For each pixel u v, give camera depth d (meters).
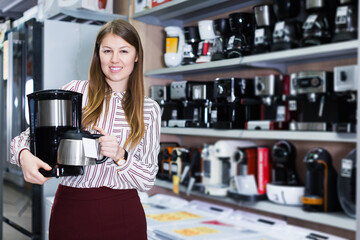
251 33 2.01
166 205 2.52
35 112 1.22
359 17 1.51
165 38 2.62
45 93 1.21
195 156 2.56
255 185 2.25
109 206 1.37
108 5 2.44
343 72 1.73
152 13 2.42
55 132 1.21
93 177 1.35
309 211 1.94
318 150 1.97
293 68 2.13
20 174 2.16
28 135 1.30
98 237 1.36
